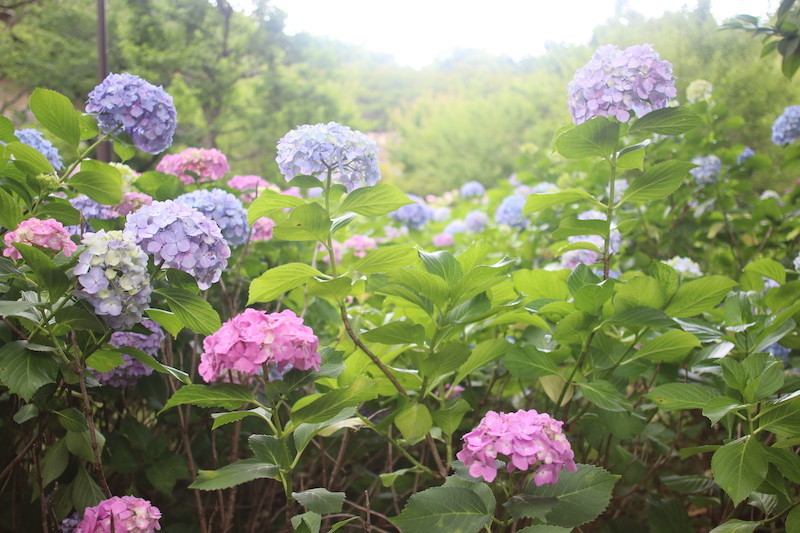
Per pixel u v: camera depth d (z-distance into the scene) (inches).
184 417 86.6
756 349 70.5
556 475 52.8
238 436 81.0
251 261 104.7
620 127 70.2
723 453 58.6
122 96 77.6
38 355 58.7
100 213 89.9
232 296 97.0
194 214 62.3
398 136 697.0
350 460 93.7
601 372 73.5
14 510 73.4
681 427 98.4
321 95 412.8
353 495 94.6
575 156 70.7
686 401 63.5
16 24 271.1
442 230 229.8
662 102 68.6
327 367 61.5
